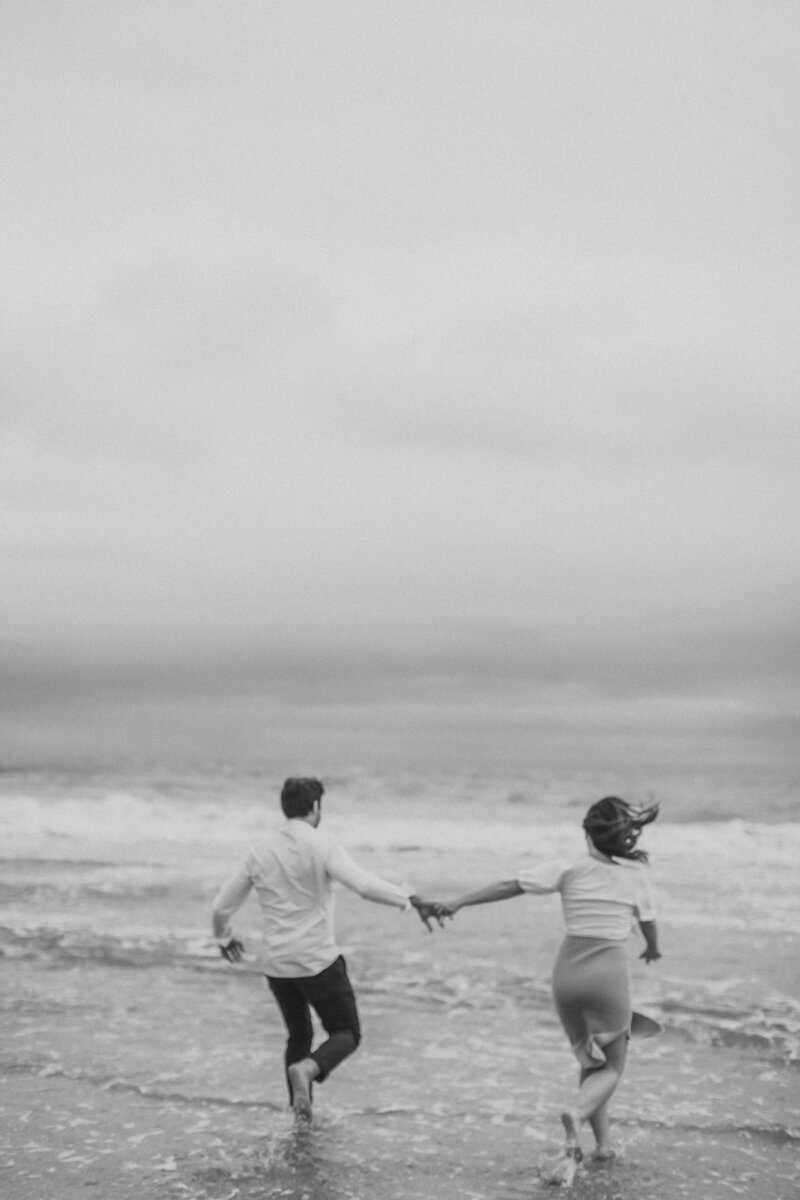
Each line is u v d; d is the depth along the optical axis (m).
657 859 17.23
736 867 16.31
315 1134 6.01
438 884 14.48
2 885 14.22
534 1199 5.18
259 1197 5.20
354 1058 7.42
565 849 18.64
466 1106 6.48
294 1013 6.18
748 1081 6.93
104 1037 7.79
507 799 29.81
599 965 5.53
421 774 36.88
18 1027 8.04
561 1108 6.47
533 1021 8.30
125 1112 6.32
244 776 34.44
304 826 6.21
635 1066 7.22
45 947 10.59
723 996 8.83
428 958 10.23
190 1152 5.74
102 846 18.97
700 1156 5.72
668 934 11.18
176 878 14.92
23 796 27.42
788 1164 5.63
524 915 12.34
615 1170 5.53
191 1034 7.89
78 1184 5.33
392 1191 5.28
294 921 6.06
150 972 9.70
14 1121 6.17
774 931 11.34
